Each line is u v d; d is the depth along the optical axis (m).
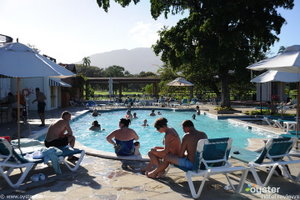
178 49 21.47
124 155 7.32
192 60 22.02
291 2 19.41
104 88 90.12
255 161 5.30
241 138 12.70
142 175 5.93
